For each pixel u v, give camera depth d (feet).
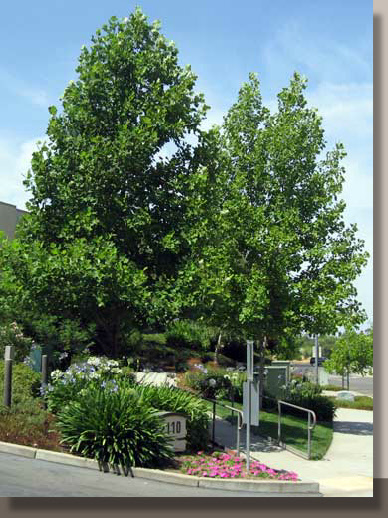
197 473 34.50
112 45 46.93
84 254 42.29
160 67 47.93
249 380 36.06
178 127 46.03
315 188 62.80
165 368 86.22
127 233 46.01
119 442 34.55
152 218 46.70
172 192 47.70
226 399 70.23
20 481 29.50
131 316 47.57
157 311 43.37
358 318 59.88
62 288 42.83
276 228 58.29
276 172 63.10
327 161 63.87
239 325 61.00
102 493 29.09
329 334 61.31
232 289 58.75
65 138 46.68
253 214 59.82
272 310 60.64
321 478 38.52
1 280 45.60
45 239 47.47
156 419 36.45
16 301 44.96
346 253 62.34
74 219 45.14
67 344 60.44
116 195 45.57
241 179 61.05
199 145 48.62
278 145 62.34
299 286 58.65
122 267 42.39
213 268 51.24
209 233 47.16
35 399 42.47
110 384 40.27
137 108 47.01
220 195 60.70
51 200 47.11
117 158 44.55
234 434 51.55
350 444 54.60
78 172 46.11
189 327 102.99
